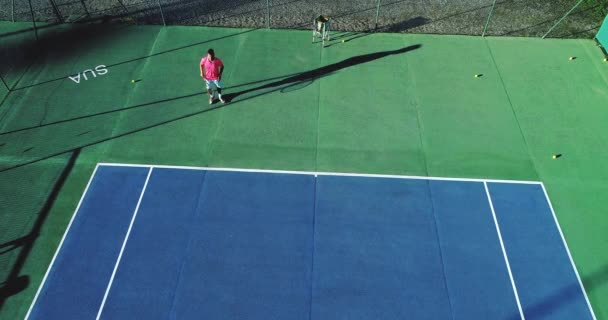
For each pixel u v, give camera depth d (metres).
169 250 9.13
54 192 10.03
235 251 9.12
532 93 12.48
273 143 11.09
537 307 8.43
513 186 10.30
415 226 9.56
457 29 14.52
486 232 9.49
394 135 11.33
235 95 12.26
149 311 8.31
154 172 10.43
